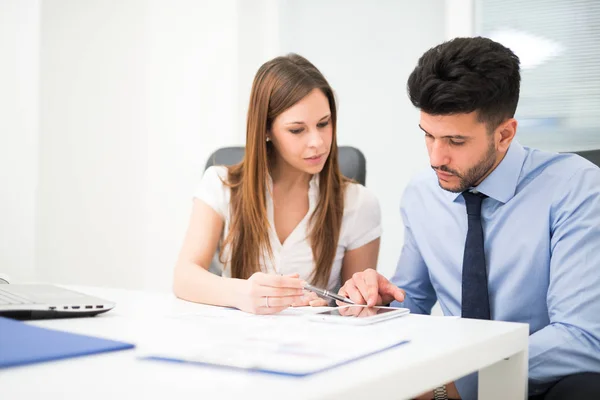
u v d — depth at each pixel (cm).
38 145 321
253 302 110
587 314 118
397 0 311
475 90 120
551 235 134
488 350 85
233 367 64
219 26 343
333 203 168
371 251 175
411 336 86
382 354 73
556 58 278
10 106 296
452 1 294
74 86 340
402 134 312
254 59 343
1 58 294
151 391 56
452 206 148
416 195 156
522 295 137
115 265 352
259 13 342
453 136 124
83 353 69
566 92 277
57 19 333
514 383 97
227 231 167
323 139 158
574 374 111
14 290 113
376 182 318
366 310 109
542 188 136
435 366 72
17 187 298
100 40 347
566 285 124
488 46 124
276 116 157
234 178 169
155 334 86
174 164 353
